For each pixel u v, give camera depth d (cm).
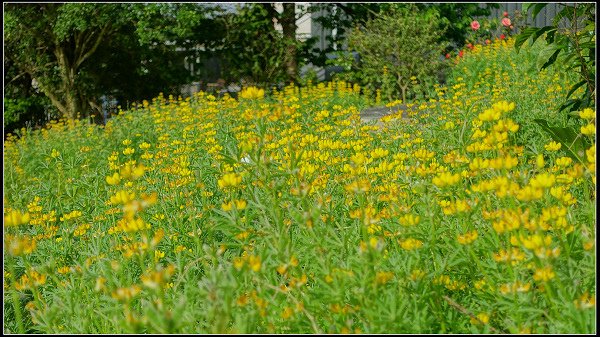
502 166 286
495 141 325
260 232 291
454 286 287
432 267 291
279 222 287
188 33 1708
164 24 1747
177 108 1048
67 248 425
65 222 467
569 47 516
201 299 292
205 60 1973
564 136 424
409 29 1566
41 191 631
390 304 247
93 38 1806
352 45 1684
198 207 450
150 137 917
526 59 1053
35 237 444
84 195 583
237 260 245
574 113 490
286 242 269
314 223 277
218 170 508
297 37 1986
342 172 441
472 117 612
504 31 1586
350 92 1166
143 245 278
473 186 287
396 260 274
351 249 300
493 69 1161
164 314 219
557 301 242
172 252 390
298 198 319
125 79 1889
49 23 1719
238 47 1884
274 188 298
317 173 429
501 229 253
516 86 845
